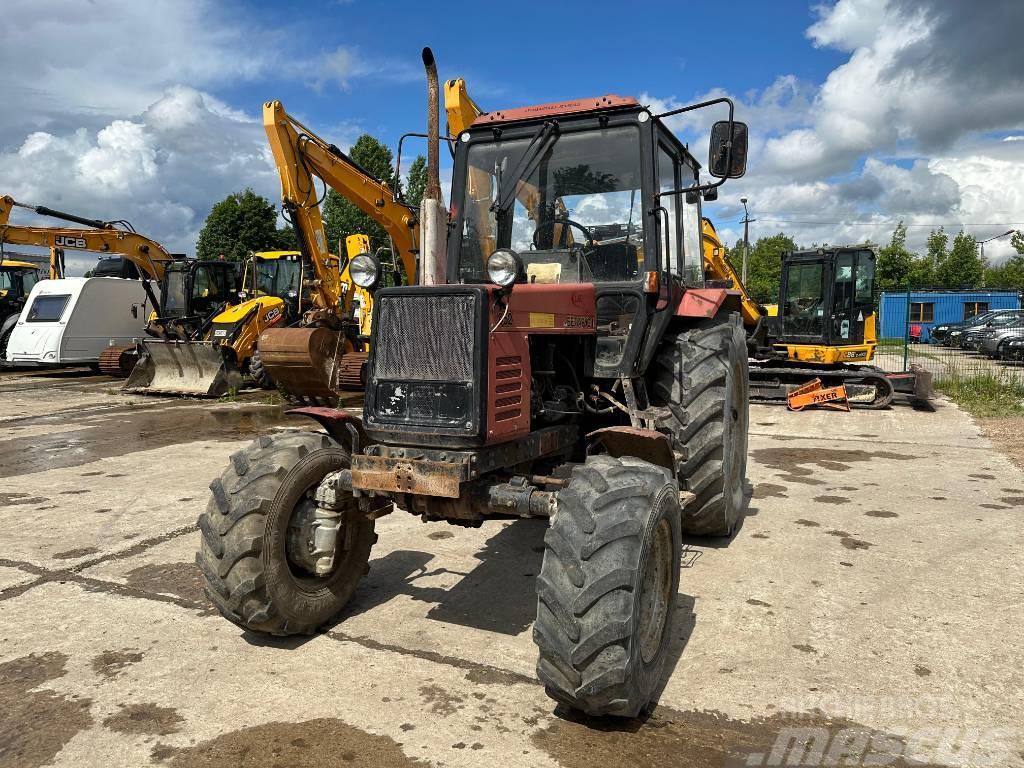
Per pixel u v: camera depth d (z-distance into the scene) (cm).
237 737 277
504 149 455
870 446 861
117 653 345
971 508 587
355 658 339
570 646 266
